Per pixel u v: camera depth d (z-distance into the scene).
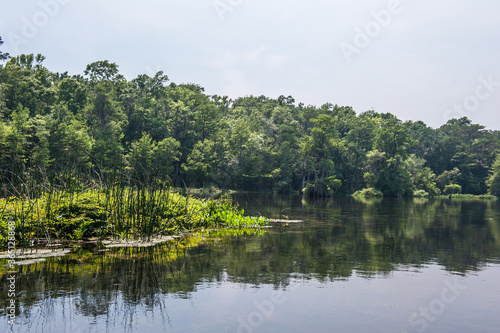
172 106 86.12
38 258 8.43
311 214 24.08
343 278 7.51
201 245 10.81
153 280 6.85
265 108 119.38
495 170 97.75
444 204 46.84
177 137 87.56
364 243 12.12
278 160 88.12
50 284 6.42
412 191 87.06
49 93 67.56
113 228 11.33
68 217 10.96
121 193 11.54
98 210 11.29
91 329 4.60
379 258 9.71
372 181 85.69
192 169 73.44
